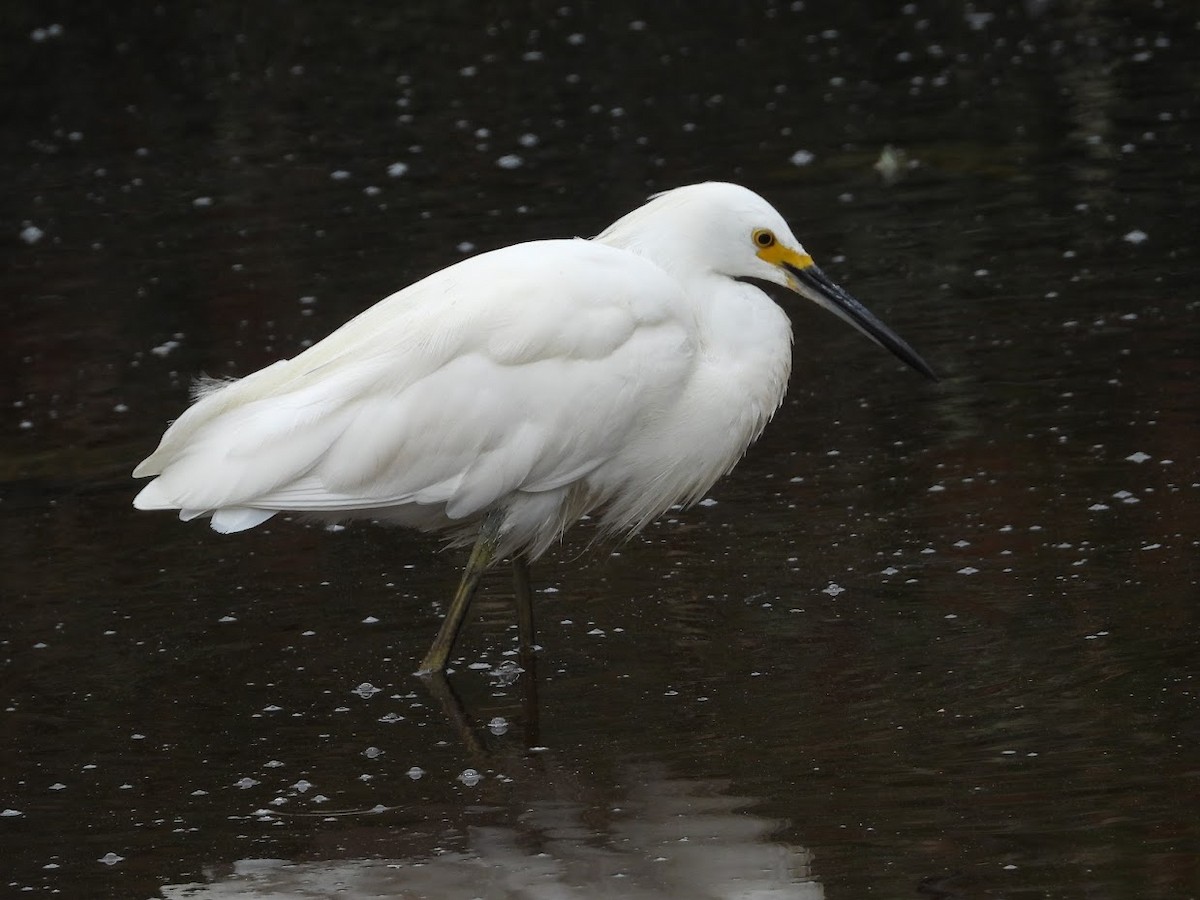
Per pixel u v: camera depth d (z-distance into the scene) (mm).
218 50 26688
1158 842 7211
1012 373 13430
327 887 7445
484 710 9172
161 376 14883
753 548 10977
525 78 24141
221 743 8977
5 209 20234
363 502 9547
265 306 16344
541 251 9766
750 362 10078
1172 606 9477
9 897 7492
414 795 8273
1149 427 12062
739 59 24312
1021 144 19453
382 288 16406
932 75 22719
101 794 8453
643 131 21188
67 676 9852
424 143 21531
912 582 10180
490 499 9602
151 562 11508
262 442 9344
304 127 22703
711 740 8555
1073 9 25438
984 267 15859
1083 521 10719
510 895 7285
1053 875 7035
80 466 13195
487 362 9492
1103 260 15711
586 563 11148
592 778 8289
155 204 20047
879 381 13703
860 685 8977
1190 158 18312
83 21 28594
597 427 9633
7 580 11266
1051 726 8328
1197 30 23594
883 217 17422
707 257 10133
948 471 11789
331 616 10586
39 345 15875
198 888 7488
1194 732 8133
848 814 7695
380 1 28938
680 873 7355
